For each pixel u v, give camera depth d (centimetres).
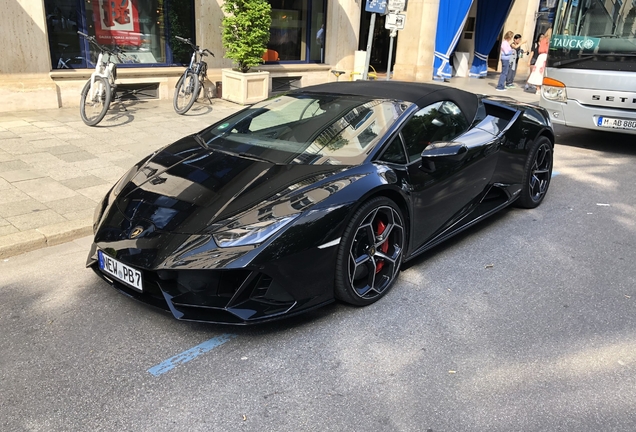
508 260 418
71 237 430
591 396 259
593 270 404
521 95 1378
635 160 766
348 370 275
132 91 964
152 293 298
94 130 744
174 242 286
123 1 928
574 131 979
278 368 275
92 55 912
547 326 323
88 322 313
